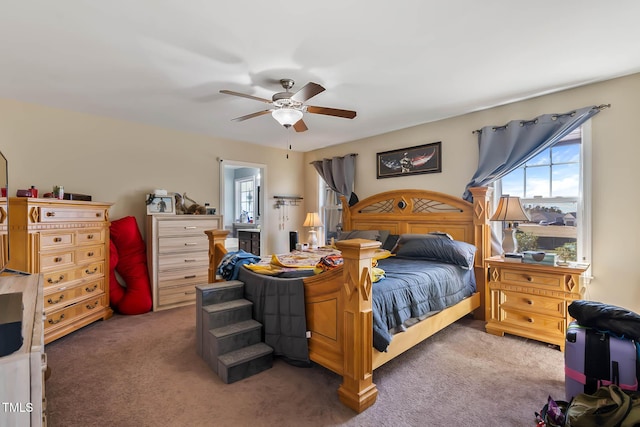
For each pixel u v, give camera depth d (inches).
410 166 171.3
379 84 115.0
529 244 133.9
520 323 116.4
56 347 110.3
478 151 146.3
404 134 175.3
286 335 94.6
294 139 200.2
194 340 116.9
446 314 113.3
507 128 133.7
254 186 305.1
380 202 183.3
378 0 69.0
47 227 110.0
